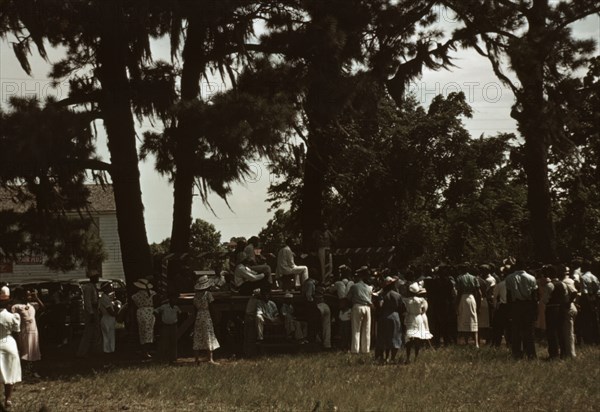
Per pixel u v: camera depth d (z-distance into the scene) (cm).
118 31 2569
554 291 1889
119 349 2466
